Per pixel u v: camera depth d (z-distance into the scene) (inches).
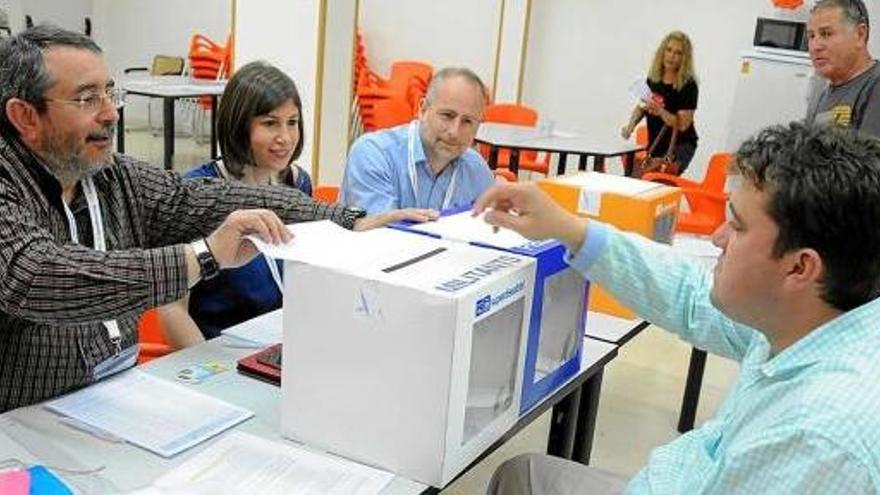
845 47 123.3
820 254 38.0
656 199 85.9
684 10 278.2
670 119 235.1
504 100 312.8
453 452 50.1
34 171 60.7
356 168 101.4
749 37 269.0
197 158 308.0
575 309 67.9
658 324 61.9
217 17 362.6
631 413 128.6
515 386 57.4
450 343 46.8
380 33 343.0
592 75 299.7
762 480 35.7
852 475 33.1
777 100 229.3
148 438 54.3
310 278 50.5
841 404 34.7
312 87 180.7
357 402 50.9
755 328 44.2
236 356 69.4
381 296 48.1
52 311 53.6
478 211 61.7
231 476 50.0
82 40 60.7
